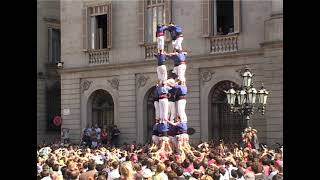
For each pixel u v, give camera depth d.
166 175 12.26
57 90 46.56
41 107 45.53
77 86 40.12
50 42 46.66
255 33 32.41
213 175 12.00
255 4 32.47
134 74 37.34
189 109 34.75
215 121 34.19
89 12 39.66
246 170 13.34
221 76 33.56
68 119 40.56
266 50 30.50
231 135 33.50
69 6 40.59
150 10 36.91
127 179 10.92
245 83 24.30
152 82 36.47
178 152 21.91
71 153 20.62
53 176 12.65
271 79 30.28
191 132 32.94
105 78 38.81
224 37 33.53
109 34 38.41
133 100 37.41
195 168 14.20
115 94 38.28
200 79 34.47
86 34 39.62
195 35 34.69
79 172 13.20
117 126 38.09
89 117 39.78
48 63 46.25
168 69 32.53
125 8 37.94
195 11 34.75
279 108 29.97
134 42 37.44
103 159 18.88
